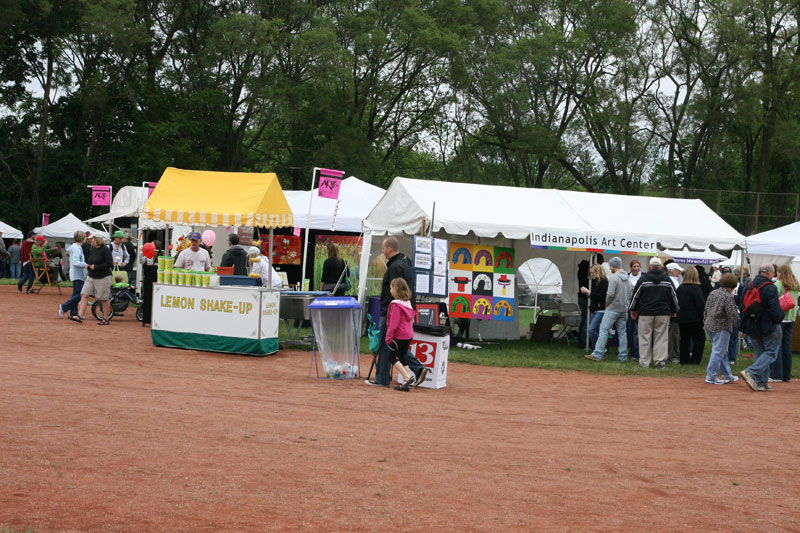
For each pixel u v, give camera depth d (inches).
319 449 299.1
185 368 511.5
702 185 1982.0
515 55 1806.1
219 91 1713.8
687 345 670.5
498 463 294.8
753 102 1802.4
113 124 1898.4
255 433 320.5
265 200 685.9
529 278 886.4
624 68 1852.9
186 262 705.6
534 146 1872.5
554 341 818.8
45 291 1224.2
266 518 214.1
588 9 1881.2
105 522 203.9
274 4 1732.3
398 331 462.6
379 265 794.8
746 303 550.3
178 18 1809.8
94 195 1130.7
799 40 1904.5
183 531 200.2
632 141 1882.4
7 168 1884.8
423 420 373.7
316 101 1769.2
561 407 440.5
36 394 378.0
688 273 661.3
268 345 598.2
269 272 659.4
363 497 239.8
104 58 1839.3
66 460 262.8
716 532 225.8
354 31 1706.4
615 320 672.4
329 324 501.4
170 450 284.0
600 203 773.3
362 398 428.1
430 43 1726.1
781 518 244.1
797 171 1950.1
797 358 792.9
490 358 641.0
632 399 484.7
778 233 905.5
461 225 676.1
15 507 211.6
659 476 290.2
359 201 986.1
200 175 707.4
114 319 822.5
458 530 213.8
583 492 261.6
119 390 406.3
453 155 2078.0
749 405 477.4
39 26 1795.0
